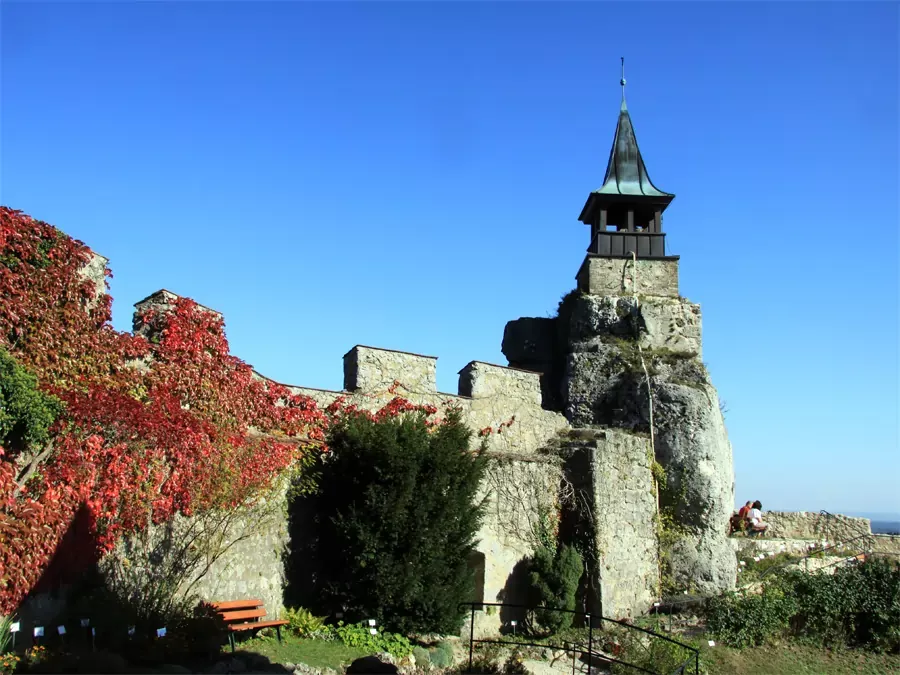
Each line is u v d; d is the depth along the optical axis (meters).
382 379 21.12
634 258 28.23
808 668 20.45
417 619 16.83
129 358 15.41
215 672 12.96
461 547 17.73
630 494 23.61
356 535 17.11
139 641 12.91
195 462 15.67
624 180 29.55
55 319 14.12
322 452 18.64
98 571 13.71
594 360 26.61
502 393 23.72
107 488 13.95
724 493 25.41
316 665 14.59
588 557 22.00
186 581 15.33
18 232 13.68
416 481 17.64
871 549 27.88
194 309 16.73
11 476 12.52
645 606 23.03
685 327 27.16
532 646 18.83
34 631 12.04
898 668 20.94
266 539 17.19
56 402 13.31
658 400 25.34
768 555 26.59
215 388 16.89
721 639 21.06
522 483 22.11
